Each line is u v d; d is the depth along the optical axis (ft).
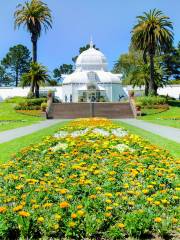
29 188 29.40
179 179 33.04
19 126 123.85
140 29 210.18
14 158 45.65
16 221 22.34
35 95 218.18
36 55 223.30
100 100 265.13
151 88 214.90
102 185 30.60
